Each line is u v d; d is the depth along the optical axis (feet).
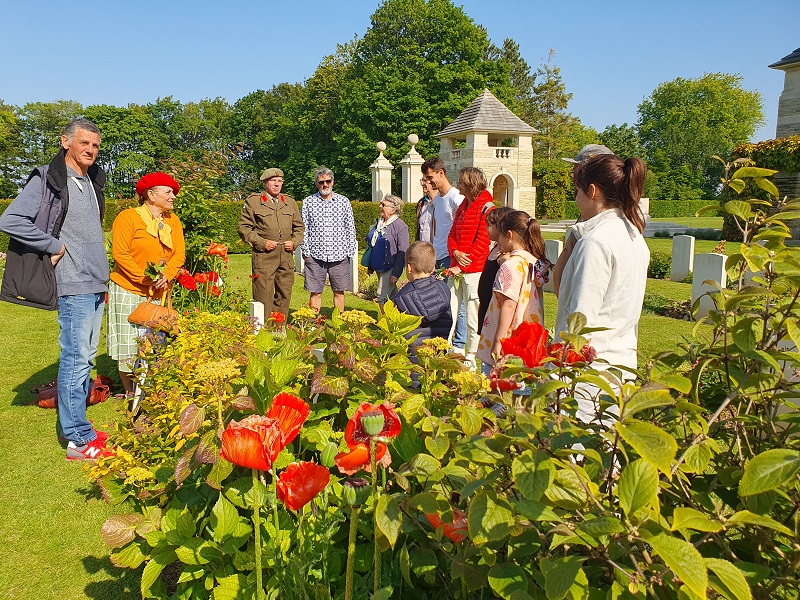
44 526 10.98
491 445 4.48
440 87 139.13
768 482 3.56
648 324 26.89
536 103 218.38
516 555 4.55
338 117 157.28
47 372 20.98
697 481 5.09
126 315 15.74
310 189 167.22
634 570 3.87
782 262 4.89
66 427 13.64
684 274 38.83
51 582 9.37
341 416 7.98
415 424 6.42
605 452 4.92
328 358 8.04
